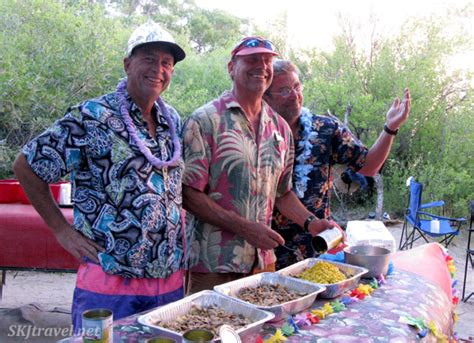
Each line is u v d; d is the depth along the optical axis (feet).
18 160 6.20
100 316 4.59
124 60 6.70
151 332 4.95
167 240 6.48
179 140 6.97
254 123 7.47
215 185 7.25
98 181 6.25
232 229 7.09
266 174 7.43
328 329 5.71
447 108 31.89
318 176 8.88
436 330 6.30
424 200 28.55
